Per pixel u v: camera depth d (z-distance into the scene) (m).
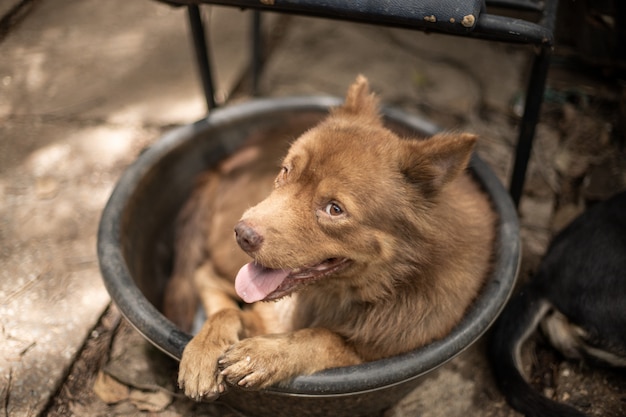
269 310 1.34
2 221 1.54
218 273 1.46
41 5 2.02
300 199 1.14
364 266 1.17
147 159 1.39
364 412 1.28
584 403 1.34
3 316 1.40
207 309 1.37
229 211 1.48
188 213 1.49
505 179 1.66
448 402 1.33
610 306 1.30
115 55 1.87
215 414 1.30
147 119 1.73
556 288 1.34
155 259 1.46
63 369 1.33
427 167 1.13
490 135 1.75
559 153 1.70
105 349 1.37
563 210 1.60
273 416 1.27
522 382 1.30
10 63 1.84
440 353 1.16
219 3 1.29
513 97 1.83
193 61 1.87
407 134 1.46
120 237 1.29
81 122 1.72
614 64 1.67
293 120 1.50
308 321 1.30
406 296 1.20
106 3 2.04
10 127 1.70
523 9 1.30
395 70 1.90
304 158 1.16
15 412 1.29
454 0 1.17
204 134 1.45
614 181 1.61
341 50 1.97
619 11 1.54
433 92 1.84
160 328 1.18
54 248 1.50
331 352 1.18
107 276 1.23
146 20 1.99
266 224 1.12
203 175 1.49
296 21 2.06
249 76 1.85
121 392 1.32
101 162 1.65
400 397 1.29
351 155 1.14
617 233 1.32
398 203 1.14
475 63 1.92
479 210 1.28
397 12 1.18
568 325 1.34
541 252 1.53
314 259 1.14
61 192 1.59
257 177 1.51
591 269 1.32
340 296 1.25
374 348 1.22
